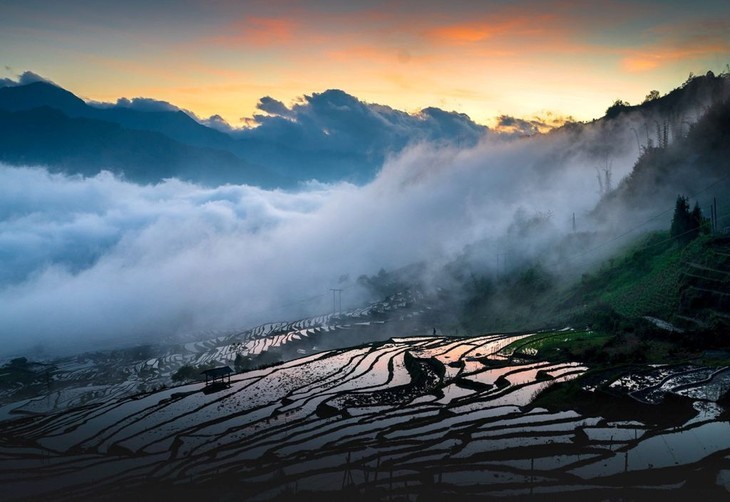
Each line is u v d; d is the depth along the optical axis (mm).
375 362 84188
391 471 43812
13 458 52906
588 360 69625
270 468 45906
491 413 54562
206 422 59188
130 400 71938
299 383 73625
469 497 38969
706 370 58719
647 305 85562
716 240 90688
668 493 37875
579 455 44094
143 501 41750
